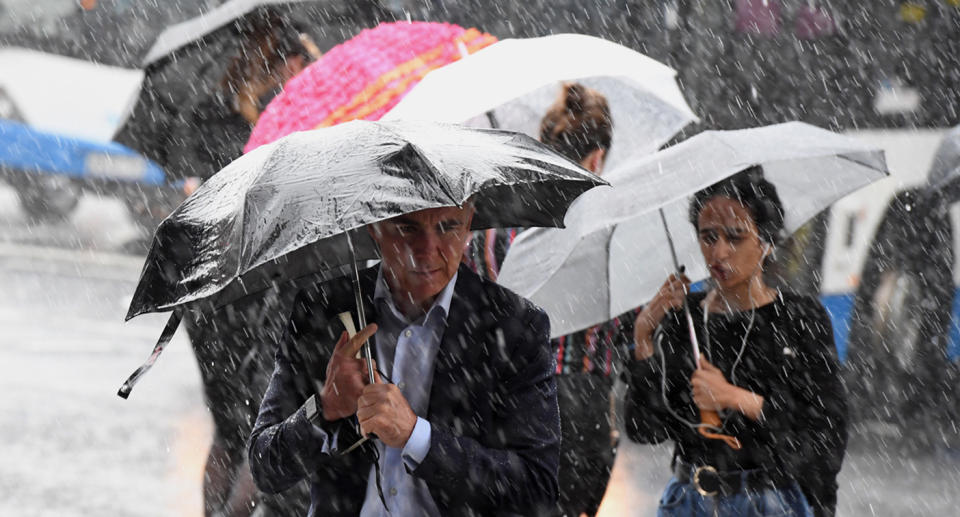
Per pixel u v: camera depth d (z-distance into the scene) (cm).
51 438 2320
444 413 808
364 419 768
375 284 835
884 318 2812
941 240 2780
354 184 740
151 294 764
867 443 2634
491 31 3662
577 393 1264
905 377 2794
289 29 1495
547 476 810
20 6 4578
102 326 3522
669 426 1106
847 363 2834
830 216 2848
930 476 2328
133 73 4625
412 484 817
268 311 1221
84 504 1939
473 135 820
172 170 1537
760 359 1061
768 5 3212
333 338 832
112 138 1528
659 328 1117
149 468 2161
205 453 2269
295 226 725
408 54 1302
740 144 1098
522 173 780
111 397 2678
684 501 1083
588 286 1221
